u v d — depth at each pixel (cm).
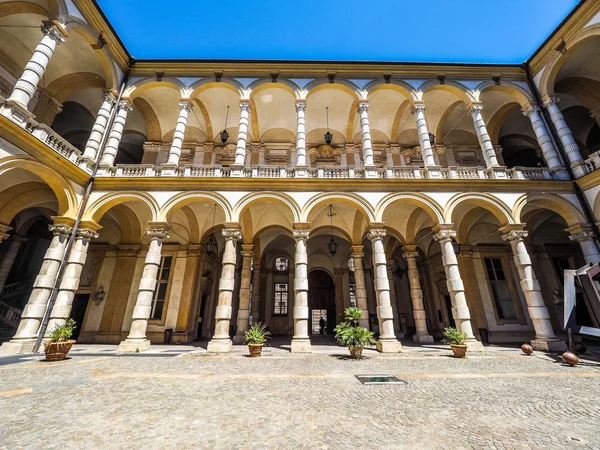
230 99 1702
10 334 1477
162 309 1584
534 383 645
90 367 793
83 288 1608
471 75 1584
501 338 1552
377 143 1917
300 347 1086
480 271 1684
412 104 1502
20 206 1280
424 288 2102
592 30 1266
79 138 1958
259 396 543
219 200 1239
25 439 350
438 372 763
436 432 383
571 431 385
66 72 1441
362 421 421
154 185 1252
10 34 1269
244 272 1612
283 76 1558
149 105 1736
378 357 1003
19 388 571
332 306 2359
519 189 1281
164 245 1692
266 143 1906
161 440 354
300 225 1206
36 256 2081
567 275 1092
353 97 1669
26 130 966
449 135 1942
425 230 1945
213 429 390
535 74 1548
